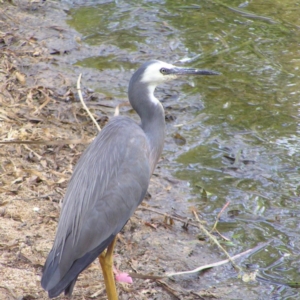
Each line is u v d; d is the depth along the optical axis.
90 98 14.23
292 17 18.56
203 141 13.05
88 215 8.14
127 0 19.83
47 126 12.77
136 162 8.41
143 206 10.89
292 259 9.87
